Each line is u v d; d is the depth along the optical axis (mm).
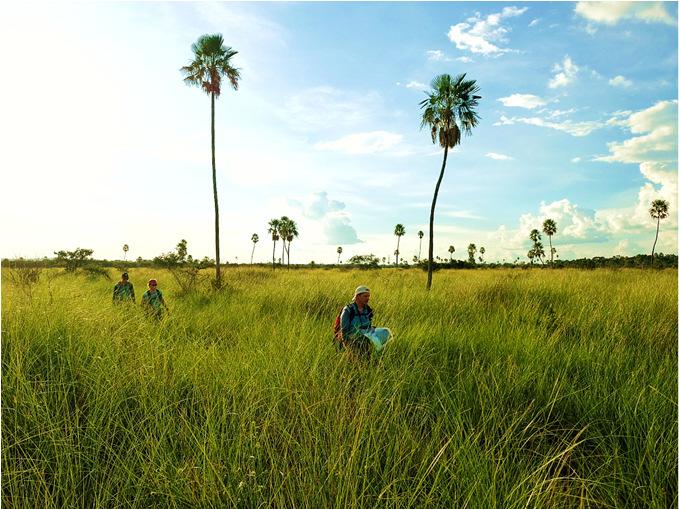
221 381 3916
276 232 63469
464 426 3355
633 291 8961
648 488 2672
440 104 17469
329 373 4328
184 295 12328
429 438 3197
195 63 16656
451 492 2551
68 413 3344
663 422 3291
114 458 2938
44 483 2512
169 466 2748
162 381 3857
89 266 22781
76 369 4016
